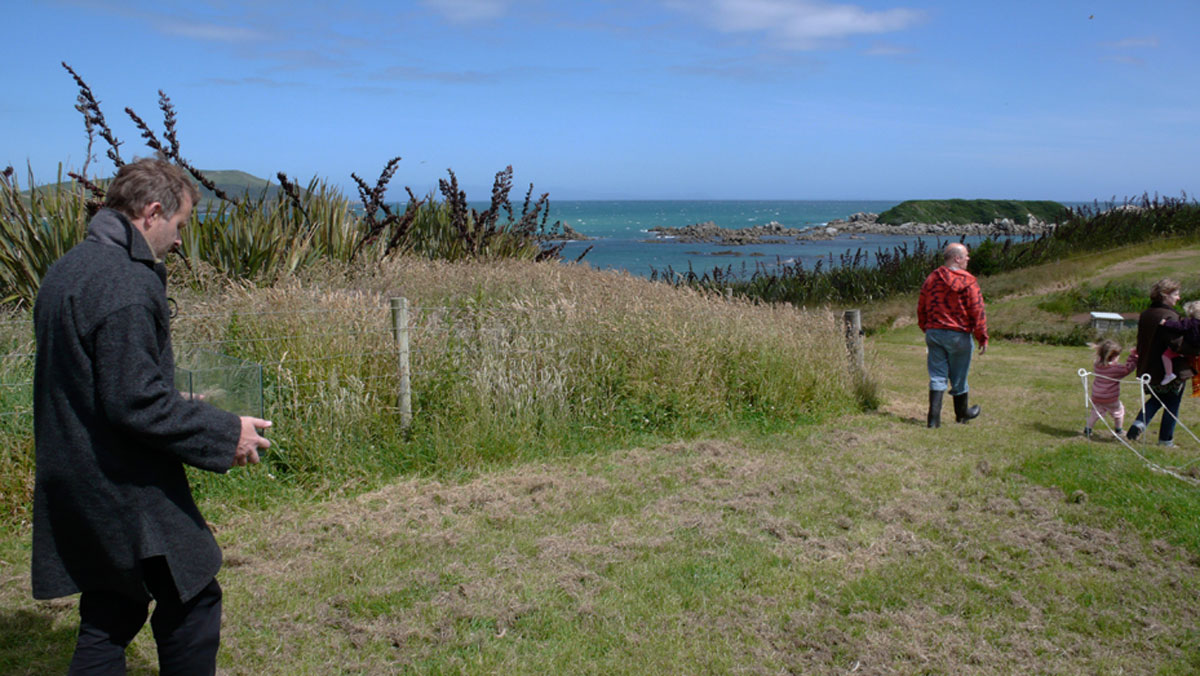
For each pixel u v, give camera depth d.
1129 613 3.67
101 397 2.29
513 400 6.10
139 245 2.42
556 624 3.50
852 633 3.49
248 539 4.30
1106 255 19.41
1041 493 5.20
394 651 3.28
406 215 10.91
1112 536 4.51
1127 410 8.09
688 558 4.18
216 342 5.41
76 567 2.38
